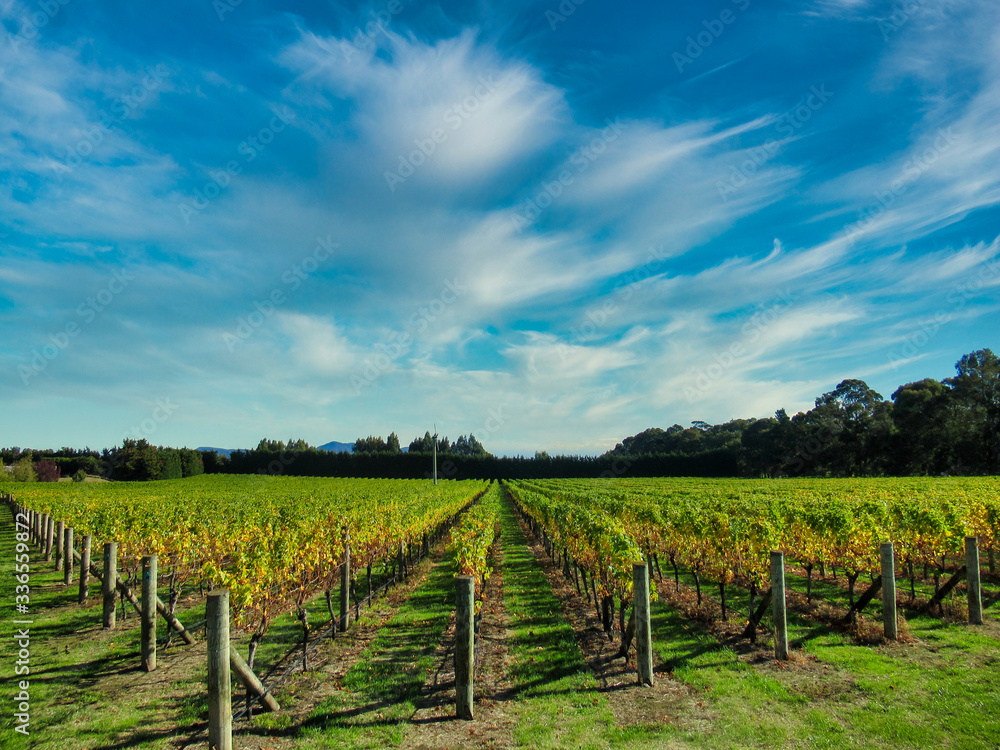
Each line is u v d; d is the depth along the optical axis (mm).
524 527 25141
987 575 11227
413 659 7227
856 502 15227
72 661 7242
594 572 9312
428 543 17375
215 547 11008
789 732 4945
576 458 79375
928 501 13617
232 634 8531
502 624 9031
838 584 11078
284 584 7730
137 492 31266
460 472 79938
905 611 8875
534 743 4859
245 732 5156
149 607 6969
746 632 7762
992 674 6180
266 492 33219
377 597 11125
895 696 5641
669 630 8273
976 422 49812
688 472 72438
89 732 5156
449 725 5262
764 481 40562
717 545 8633
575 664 6902
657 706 5590
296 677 6637
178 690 6219
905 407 53594
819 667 6555
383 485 47438
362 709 5645
